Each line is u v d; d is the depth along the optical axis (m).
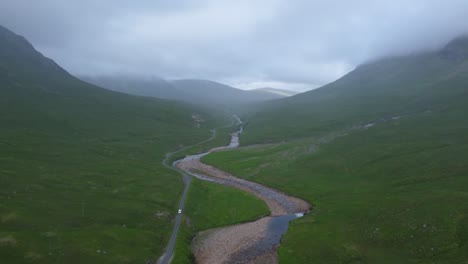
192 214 95.00
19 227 69.25
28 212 76.62
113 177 123.19
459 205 76.31
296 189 118.00
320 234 76.81
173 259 65.94
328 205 98.06
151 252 68.19
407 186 103.38
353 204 94.56
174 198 106.56
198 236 81.50
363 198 98.94
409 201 86.50
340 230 78.19
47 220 74.88
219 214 96.06
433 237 66.50
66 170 122.75
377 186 109.62
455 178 101.56
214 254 70.94
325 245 71.00
